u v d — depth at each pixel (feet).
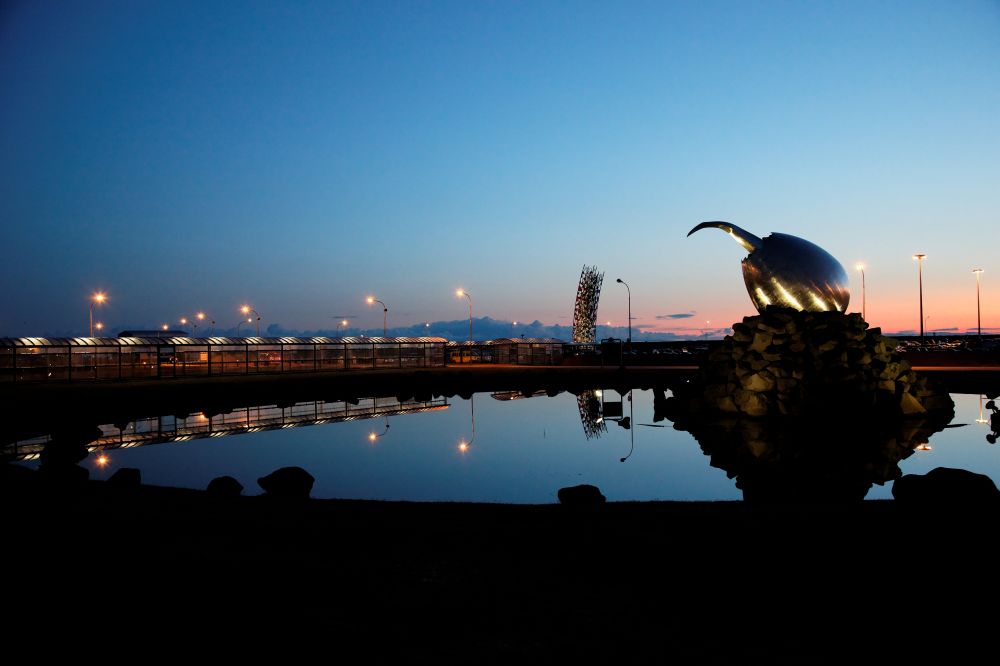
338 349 208.23
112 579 22.20
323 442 84.64
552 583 22.75
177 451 77.71
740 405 107.24
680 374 177.37
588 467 66.80
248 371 177.06
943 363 182.80
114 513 31.73
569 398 152.05
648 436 88.94
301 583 22.30
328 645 17.51
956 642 18.13
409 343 230.07
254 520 31.01
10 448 78.13
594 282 297.94
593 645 17.79
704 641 18.13
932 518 29.50
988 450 76.02
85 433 86.63
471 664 16.56
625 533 29.30
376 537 28.37
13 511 30.12
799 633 18.71
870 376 106.01
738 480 59.98
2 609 19.60
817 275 117.29
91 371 152.15
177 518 31.01
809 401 103.86
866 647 17.80
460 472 64.08
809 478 60.54
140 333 266.16
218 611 19.69
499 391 173.27
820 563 24.85
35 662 16.10
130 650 16.90
